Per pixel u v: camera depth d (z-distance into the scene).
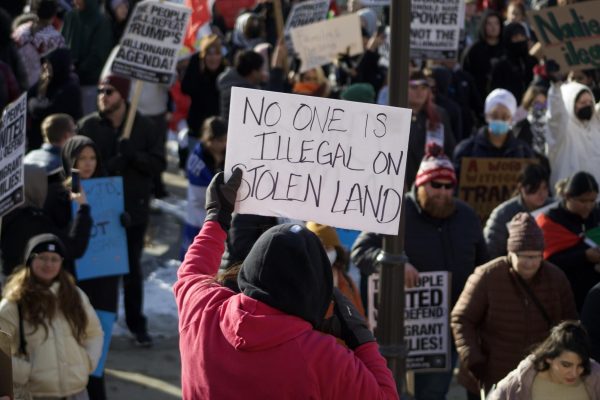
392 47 5.55
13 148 5.88
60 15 15.30
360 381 3.16
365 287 7.74
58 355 6.27
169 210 12.34
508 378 5.64
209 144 8.96
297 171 3.76
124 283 8.86
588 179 7.43
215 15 16.19
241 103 3.74
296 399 3.13
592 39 8.72
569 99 9.84
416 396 7.31
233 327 3.17
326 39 12.23
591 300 6.24
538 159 9.66
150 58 9.82
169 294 10.16
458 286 7.13
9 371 3.51
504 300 6.54
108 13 13.46
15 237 7.03
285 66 12.70
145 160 8.74
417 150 9.80
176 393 8.05
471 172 9.41
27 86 12.17
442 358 7.09
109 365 8.52
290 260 3.16
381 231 3.78
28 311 6.22
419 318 7.06
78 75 13.06
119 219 7.76
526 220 6.50
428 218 7.11
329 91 12.27
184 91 12.80
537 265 6.48
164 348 8.95
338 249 6.54
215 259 3.58
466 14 16.53
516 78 13.28
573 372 5.47
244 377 3.15
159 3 9.77
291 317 3.16
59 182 7.59
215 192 3.67
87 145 7.72
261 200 3.76
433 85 11.38
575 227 7.51
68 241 7.04
